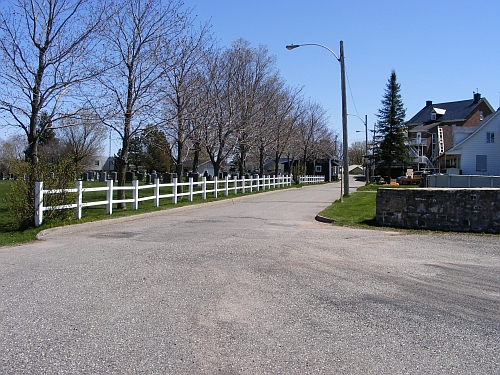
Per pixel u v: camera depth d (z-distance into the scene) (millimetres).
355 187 46594
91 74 15414
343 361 4023
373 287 6398
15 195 12195
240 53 31359
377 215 13500
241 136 31156
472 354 4199
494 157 42031
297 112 46875
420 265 7832
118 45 17219
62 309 5316
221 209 19391
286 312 5301
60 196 12820
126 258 8227
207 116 25844
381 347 4336
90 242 10164
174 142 27969
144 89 17812
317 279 6809
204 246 9508
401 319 5109
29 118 14312
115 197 24578
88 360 3986
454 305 5625
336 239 10680
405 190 12984
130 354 4117
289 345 4355
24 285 6348
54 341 4391
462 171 42750
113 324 4852
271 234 11367
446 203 12414
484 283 6664
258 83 33031
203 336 4551
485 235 11430
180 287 6289
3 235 11094
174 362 3967
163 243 9914
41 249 9289
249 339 4488
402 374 3795
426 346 4371
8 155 40094
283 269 7418
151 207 18422
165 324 4867
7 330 4656
